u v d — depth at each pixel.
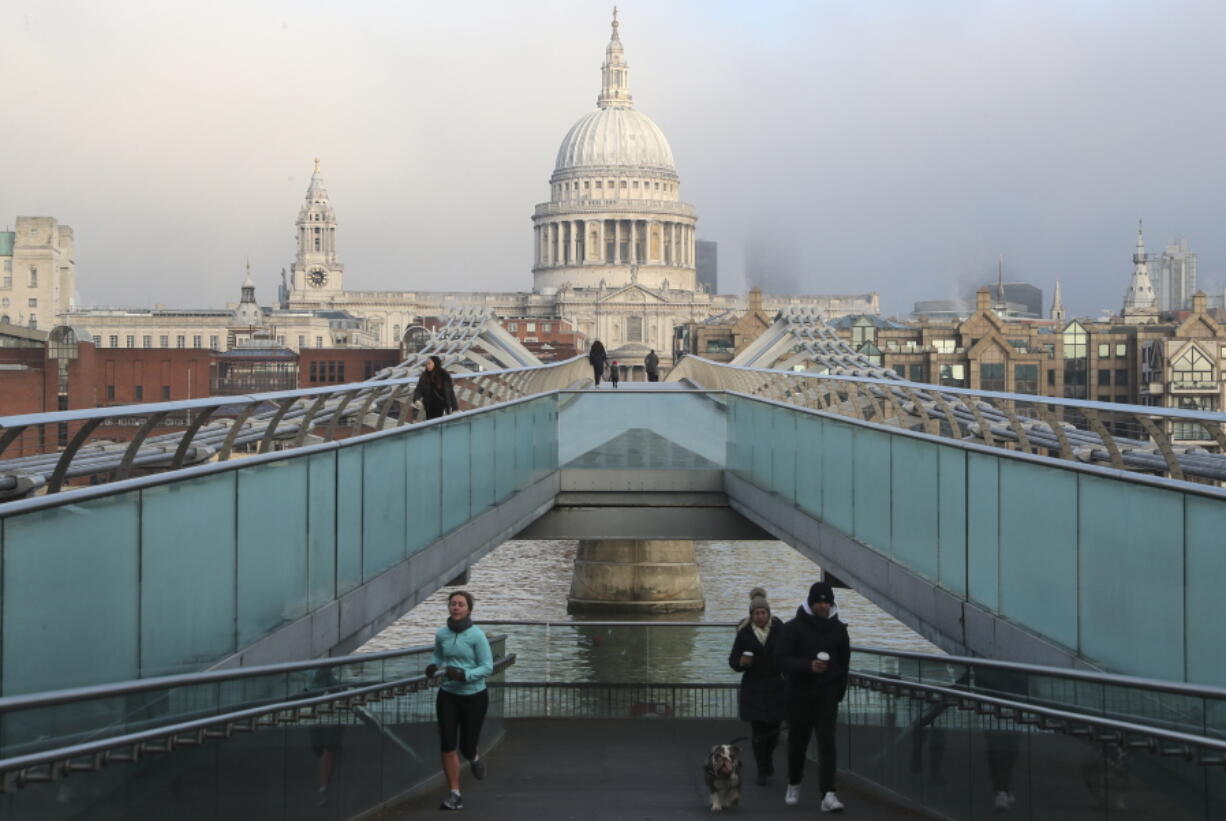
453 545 19.22
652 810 12.73
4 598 8.66
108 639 9.94
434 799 13.43
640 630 20.20
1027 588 13.65
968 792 11.16
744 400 27.05
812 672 12.52
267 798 9.88
